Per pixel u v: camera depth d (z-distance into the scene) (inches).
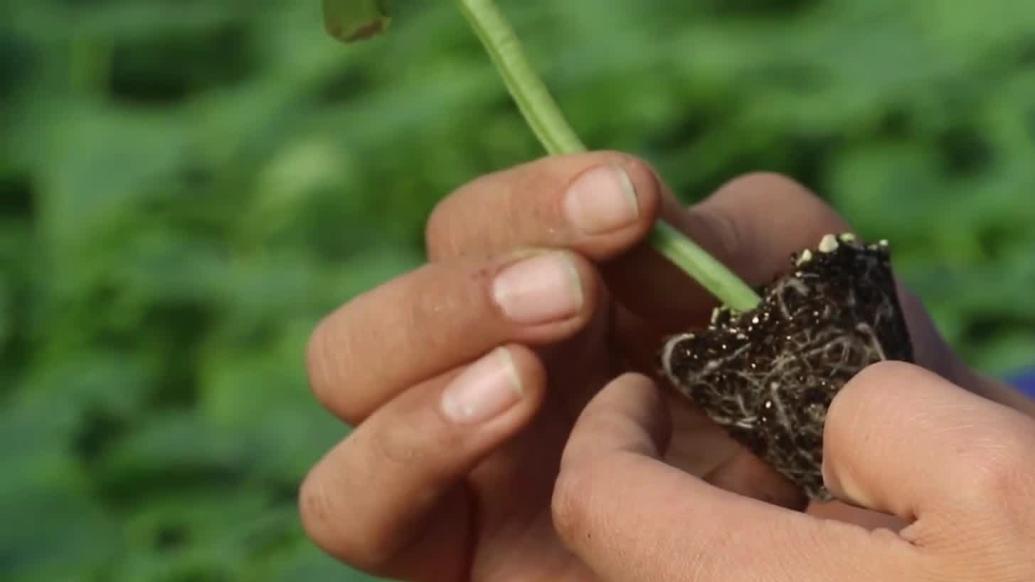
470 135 52.0
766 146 48.7
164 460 36.5
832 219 22.7
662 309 21.7
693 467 21.8
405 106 53.0
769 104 49.3
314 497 21.7
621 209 20.2
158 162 53.8
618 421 19.7
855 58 50.4
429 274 20.9
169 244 47.9
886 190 46.2
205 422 38.2
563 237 20.6
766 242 22.3
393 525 21.3
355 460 21.2
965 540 16.4
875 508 17.1
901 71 49.0
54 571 34.5
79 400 40.5
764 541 17.4
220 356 43.6
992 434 16.6
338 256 50.0
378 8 19.8
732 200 22.5
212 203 51.9
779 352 19.6
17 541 34.8
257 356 43.3
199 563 33.0
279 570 32.0
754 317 19.7
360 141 52.0
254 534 33.6
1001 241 44.1
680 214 21.7
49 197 53.2
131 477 36.3
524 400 20.6
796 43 52.2
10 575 34.4
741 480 21.5
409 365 20.9
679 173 49.3
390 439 21.0
